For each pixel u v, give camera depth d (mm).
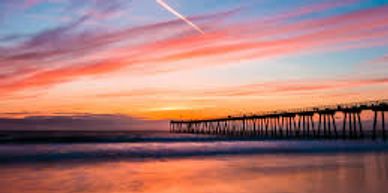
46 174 18891
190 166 22328
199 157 27469
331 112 49469
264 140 52312
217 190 14641
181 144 41219
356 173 18531
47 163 23438
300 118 58125
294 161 24422
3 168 20969
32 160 24797
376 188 14531
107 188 15164
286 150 32844
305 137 56469
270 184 15711
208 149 33844
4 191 14453
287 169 20469
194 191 14508
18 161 24172
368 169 20109
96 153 29484
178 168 21375
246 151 31984
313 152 30984
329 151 31844
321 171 19453
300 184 15531
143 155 28562
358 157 26812
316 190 14258
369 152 30922
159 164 23359
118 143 42938
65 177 17938
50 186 15539
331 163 23016
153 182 16562
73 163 23641
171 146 37781
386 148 34781
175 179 17391
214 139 54438
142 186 15602
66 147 35812
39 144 40594
